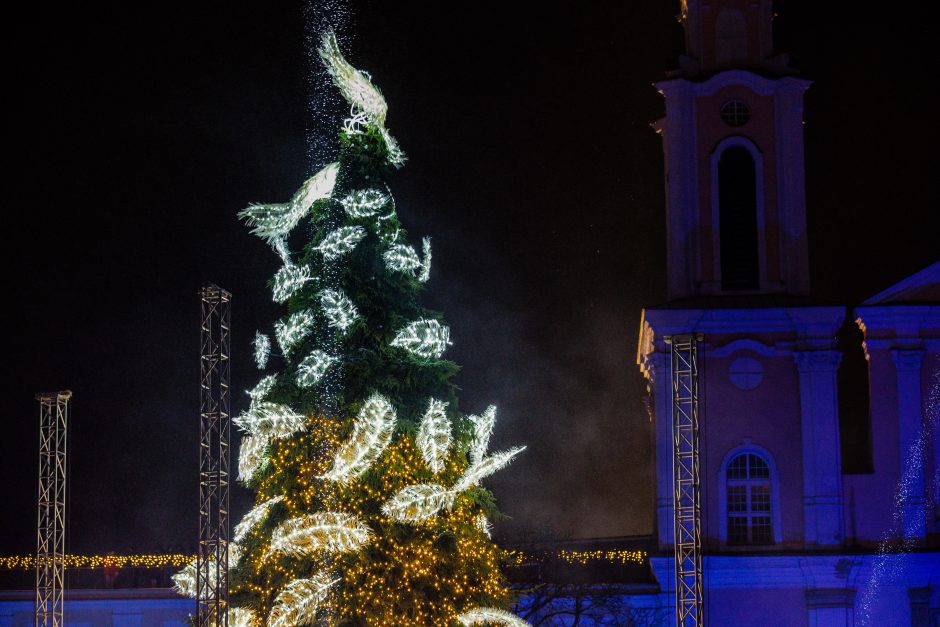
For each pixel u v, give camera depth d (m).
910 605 42.44
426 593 32.97
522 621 33.53
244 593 33.72
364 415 32.31
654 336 43.53
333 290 33.66
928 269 43.47
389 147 34.53
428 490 32.53
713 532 43.03
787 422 43.34
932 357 43.47
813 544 42.69
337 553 32.88
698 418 40.06
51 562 40.47
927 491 43.00
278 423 32.75
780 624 42.59
